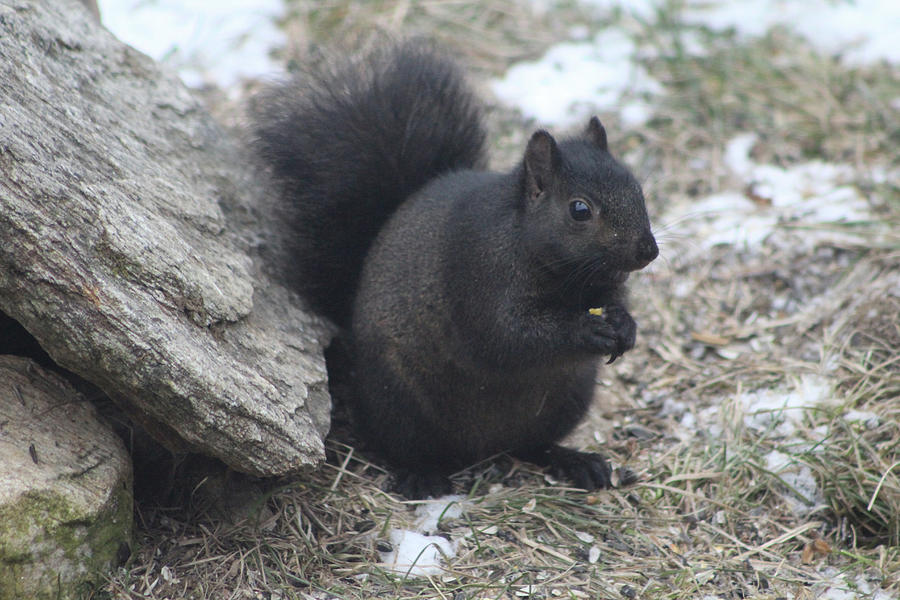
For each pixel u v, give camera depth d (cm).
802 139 1430
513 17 1655
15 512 690
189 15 1598
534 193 879
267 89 1086
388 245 977
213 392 739
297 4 1628
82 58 968
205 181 984
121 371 723
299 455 782
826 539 912
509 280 884
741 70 1541
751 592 830
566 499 930
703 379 1113
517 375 909
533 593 805
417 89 1057
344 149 1031
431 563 838
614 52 1580
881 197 1309
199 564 798
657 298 1234
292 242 1032
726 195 1359
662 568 852
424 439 959
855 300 1158
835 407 1019
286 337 890
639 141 1434
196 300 774
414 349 932
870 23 1622
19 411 761
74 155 807
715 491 960
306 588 797
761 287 1227
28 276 704
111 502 756
